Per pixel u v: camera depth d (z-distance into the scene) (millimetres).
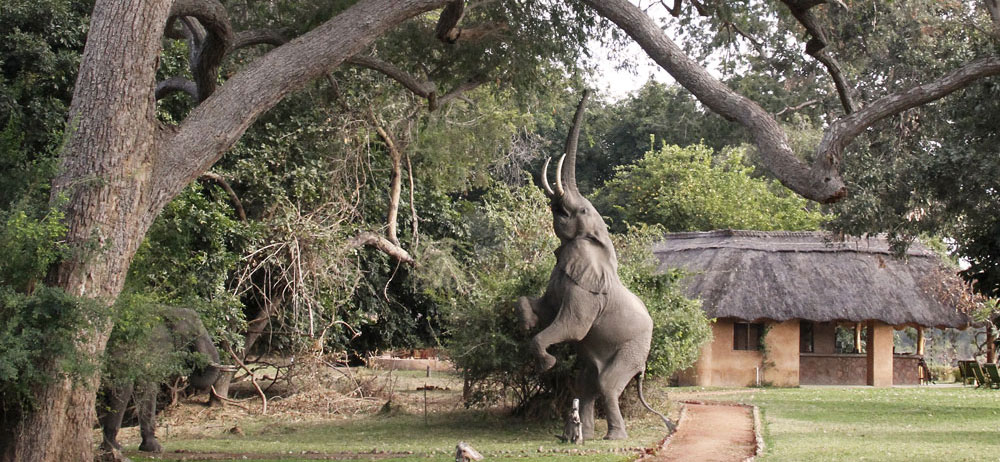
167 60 16266
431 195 22844
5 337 7465
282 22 14234
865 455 10961
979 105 13805
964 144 14477
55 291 7703
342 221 18719
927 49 16234
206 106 9734
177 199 12891
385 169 21219
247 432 14609
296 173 18031
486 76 15750
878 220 15422
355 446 12391
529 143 32562
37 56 14859
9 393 8359
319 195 18672
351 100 18000
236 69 17203
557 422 14930
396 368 30578
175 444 12820
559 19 14820
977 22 15375
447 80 15719
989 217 14094
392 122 19281
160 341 11008
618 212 40281
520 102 16703
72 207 8688
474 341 14609
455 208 25469
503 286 14867
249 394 20219
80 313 7879
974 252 13086
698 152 38406
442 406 18156
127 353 9484
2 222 7969
